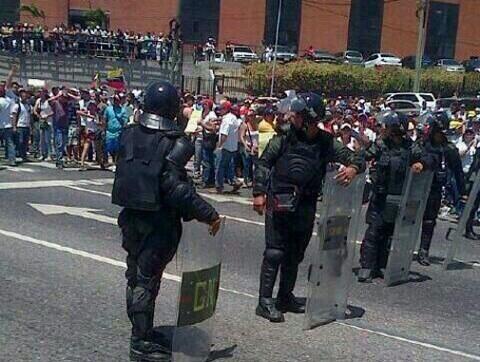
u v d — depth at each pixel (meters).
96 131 19.19
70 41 43.53
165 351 5.92
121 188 5.66
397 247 9.09
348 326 7.32
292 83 43.47
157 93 5.70
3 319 7.04
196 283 5.56
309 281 7.05
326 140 7.05
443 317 7.96
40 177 17.20
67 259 9.48
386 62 58.56
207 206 5.62
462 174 11.44
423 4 42.78
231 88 41.72
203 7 62.56
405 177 8.95
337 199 7.09
